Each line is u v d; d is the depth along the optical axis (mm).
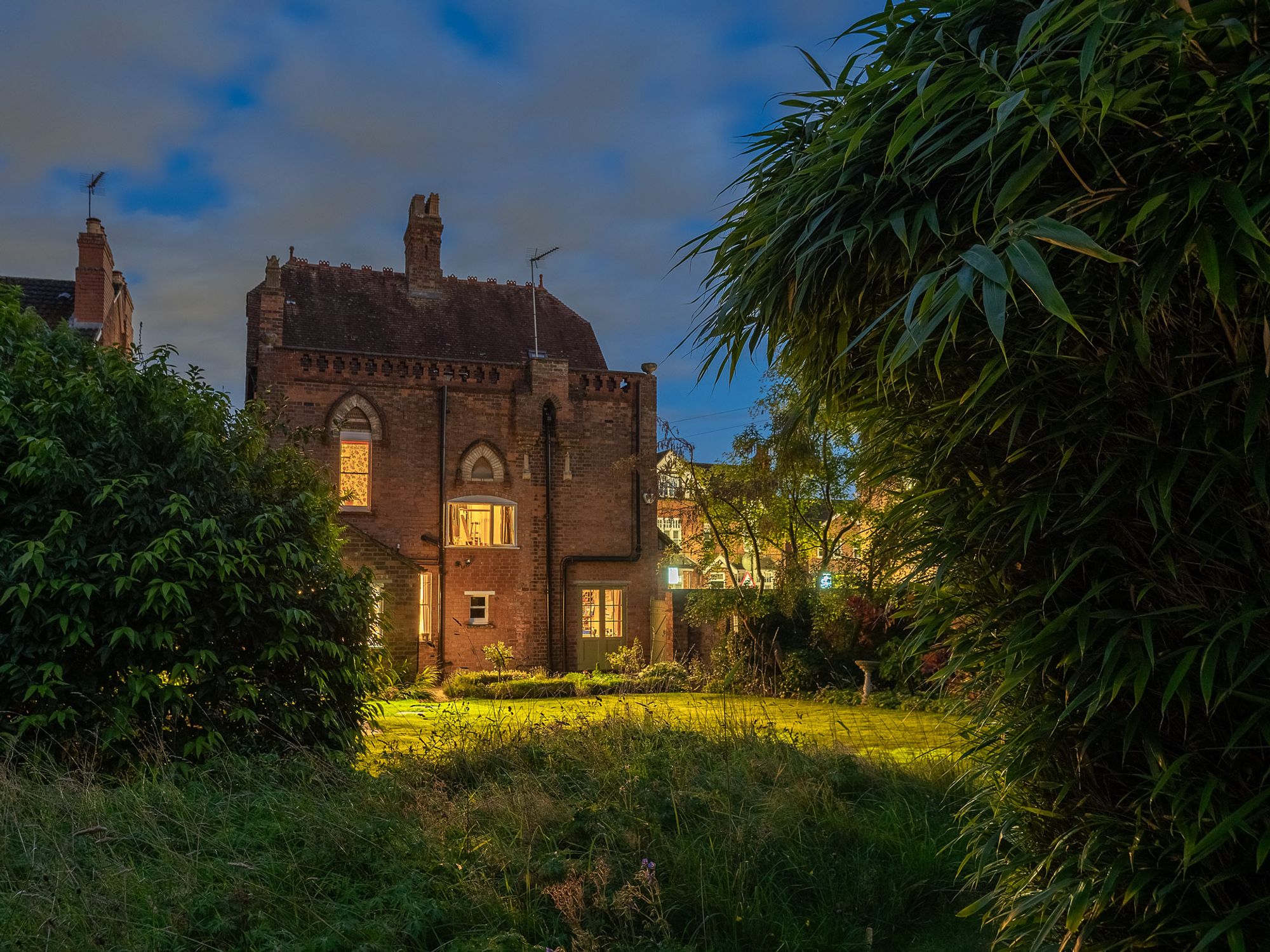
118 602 5902
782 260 2676
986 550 2643
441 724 10641
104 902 3605
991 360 2246
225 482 6793
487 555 23016
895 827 5504
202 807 4789
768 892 4551
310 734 6660
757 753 6957
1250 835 2078
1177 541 2174
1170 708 2250
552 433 23969
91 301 19609
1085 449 2332
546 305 27719
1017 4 2209
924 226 2359
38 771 4887
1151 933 2270
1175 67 1836
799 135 2836
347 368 22234
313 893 4066
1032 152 2117
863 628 18266
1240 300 1945
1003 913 3043
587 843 4910
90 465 6000
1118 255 2016
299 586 6789
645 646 24234
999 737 2914
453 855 4594
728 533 20562
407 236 26578
